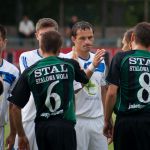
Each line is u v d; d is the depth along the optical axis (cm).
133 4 8369
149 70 1727
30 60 1966
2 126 1844
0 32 1798
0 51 1816
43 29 1988
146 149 1712
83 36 1973
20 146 1753
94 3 8156
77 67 1700
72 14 8206
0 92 1781
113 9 8294
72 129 1677
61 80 1675
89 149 2017
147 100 1716
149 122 1711
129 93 1717
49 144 1672
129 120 1716
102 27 8100
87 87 1975
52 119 1672
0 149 1856
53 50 1692
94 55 1897
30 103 1942
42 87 1675
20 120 1720
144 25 1755
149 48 1752
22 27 7338
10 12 8281
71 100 1683
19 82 1691
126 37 2048
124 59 1723
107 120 1755
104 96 2034
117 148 1738
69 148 1666
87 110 1981
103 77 2017
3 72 1820
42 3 8288
